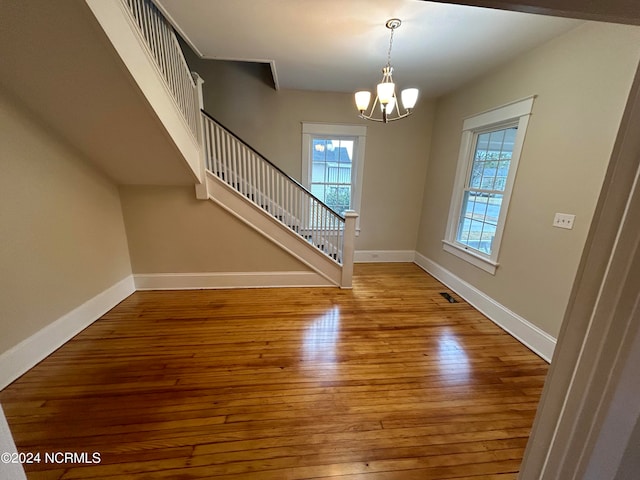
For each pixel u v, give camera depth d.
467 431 1.53
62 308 2.18
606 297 0.50
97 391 1.71
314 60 2.84
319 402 1.69
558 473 0.62
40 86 1.73
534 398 1.78
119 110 1.97
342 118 4.05
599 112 1.84
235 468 1.30
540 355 2.23
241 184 3.17
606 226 0.50
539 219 2.29
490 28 2.12
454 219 3.61
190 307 2.86
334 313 2.83
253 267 3.38
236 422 1.53
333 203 4.47
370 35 2.31
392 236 4.63
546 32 2.11
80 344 2.19
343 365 2.03
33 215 1.94
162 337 2.31
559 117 2.12
